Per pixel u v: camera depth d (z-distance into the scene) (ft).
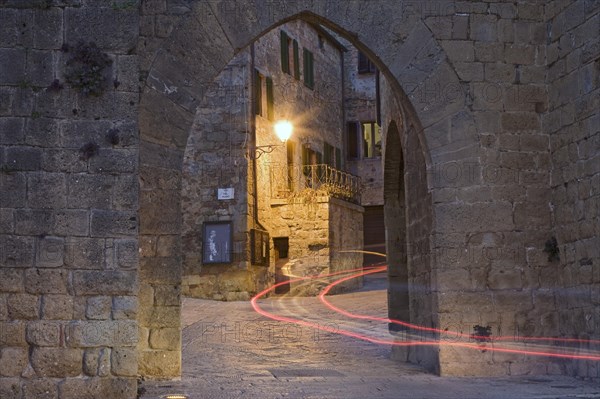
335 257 109.60
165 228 43.24
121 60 36.86
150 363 42.42
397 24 46.39
